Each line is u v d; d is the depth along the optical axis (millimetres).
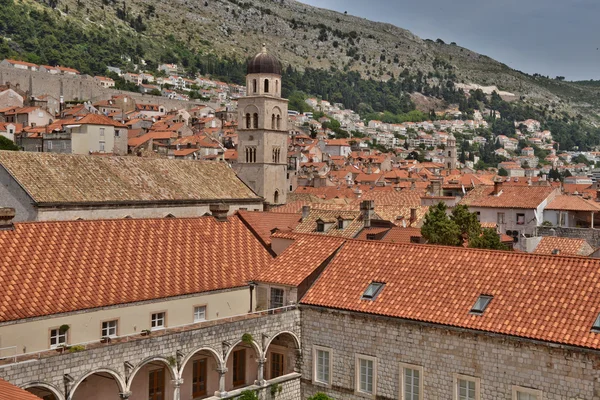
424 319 42906
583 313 38844
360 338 46594
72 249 47906
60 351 39719
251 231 60844
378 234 72812
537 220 99125
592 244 87312
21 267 44156
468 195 108688
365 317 46125
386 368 45281
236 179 99250
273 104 113750
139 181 84375
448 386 42375
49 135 150500
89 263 47625
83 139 144250
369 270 49906
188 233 56281
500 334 39719
